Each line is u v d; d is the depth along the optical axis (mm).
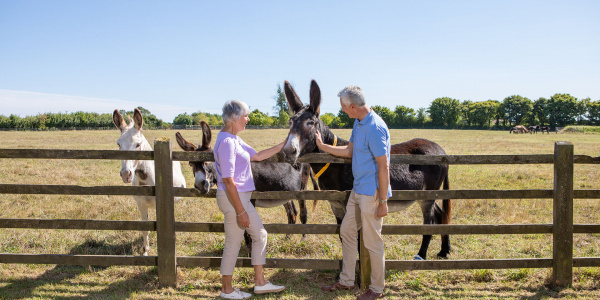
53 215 6684
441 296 3564
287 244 5129
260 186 4766
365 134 3195
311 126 3449
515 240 5434
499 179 10914
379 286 3488
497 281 3936
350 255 3598
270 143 26953
